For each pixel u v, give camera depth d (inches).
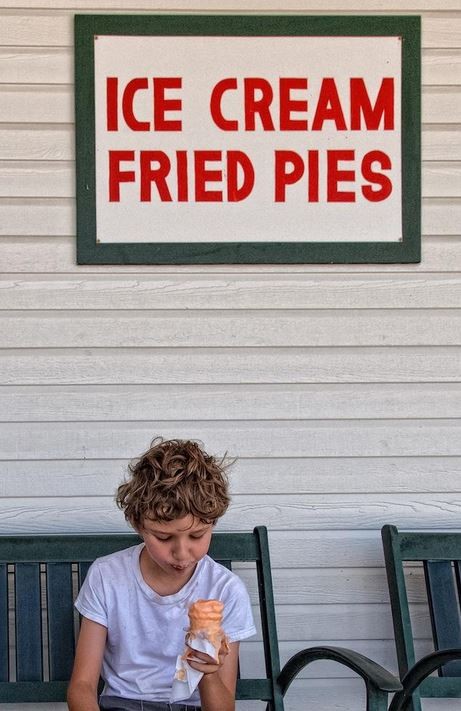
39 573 113.4
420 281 123.0
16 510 121.0
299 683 122.9
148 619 101.3
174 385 122.0
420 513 123.2
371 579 122.8
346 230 121.4
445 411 123.3
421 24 121.3
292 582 122.5
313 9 120.8
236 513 122.3
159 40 119.5
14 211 120.3
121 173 119.8
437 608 115.6
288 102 120.5
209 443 122.2
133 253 120.1
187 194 120.4
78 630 115.8
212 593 102.3
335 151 121.0
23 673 111.7
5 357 120.6
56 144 120.4
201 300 121.7
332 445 122.9
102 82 119.3
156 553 95.1
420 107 121.2
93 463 121.6
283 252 121.0
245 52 120.1
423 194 122.6
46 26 120.0
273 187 120.8
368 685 89.8
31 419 121.0
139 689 101.2
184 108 119.9
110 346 121.3
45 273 120.6
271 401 122.5
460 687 111.1
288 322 122.4
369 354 123.0
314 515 122.9
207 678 92.8
